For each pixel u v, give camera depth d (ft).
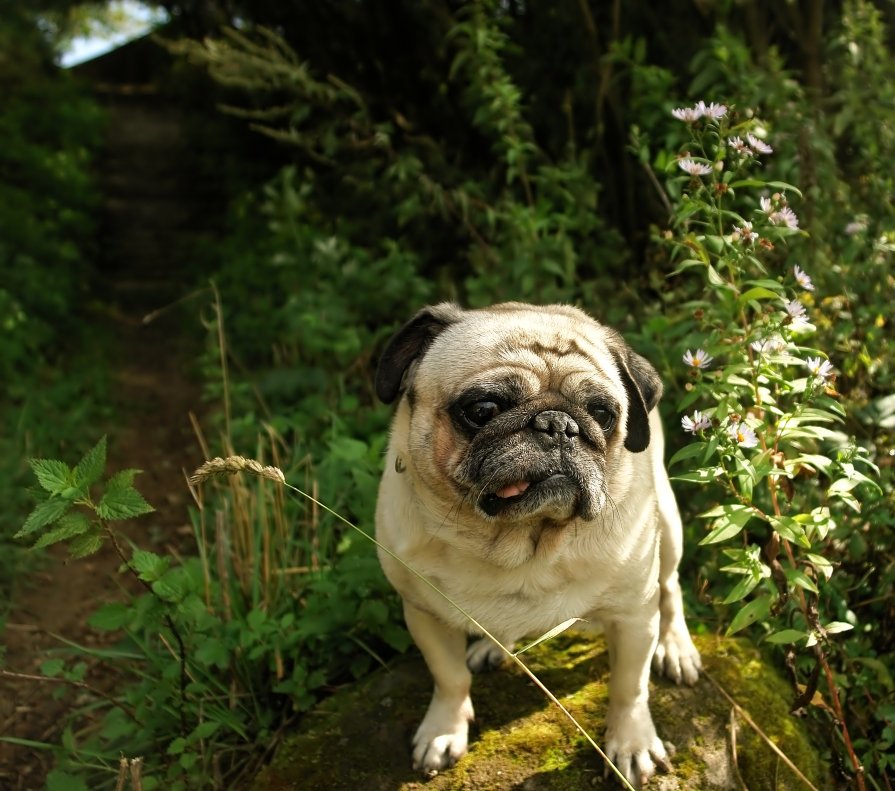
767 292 2.41
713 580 2.99
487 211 4.43
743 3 4.04
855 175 3.56
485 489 2.10
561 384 2.20
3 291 7.36
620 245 4.25
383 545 2.43
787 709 2.60
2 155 11.32
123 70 22.16
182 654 2.58
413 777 2.45
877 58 3.71
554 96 4.79
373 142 4.98
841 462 2.27
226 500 3.65
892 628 2.69
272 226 6.08
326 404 4.48
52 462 2.25
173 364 7.84
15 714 3.13
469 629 2.40
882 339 2.97
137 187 13.53
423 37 5.20
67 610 3.84
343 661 2.97
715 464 2.73
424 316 2.44
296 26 6.09
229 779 2.68
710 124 2.62
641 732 2.40
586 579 2.30
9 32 15.78
